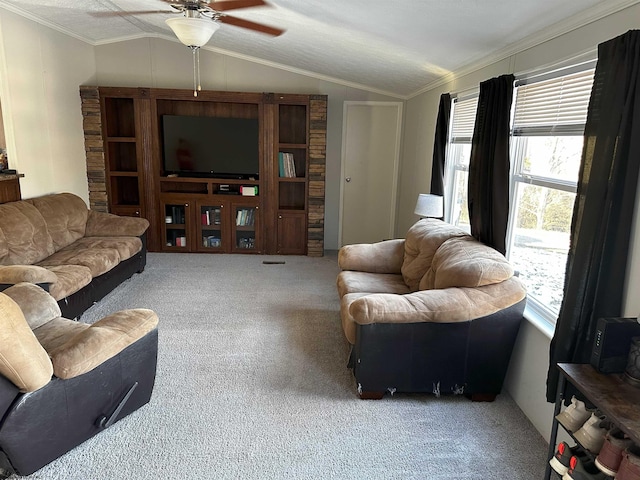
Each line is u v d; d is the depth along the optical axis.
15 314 1.69
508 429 2.38
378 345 2.49
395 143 6.10
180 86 5.78
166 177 5.66
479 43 2.89
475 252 2.76
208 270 5.11
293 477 2.00
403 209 5.98
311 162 5.66
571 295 1.92
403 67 4.21
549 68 2.42
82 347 1.99
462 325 2.46
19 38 4.18
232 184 5.81
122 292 4.29
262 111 5.52
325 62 4.88
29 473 1.94
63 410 1.97
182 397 2.58
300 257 5.84
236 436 2.26
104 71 5.68
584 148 1.92
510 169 2.94
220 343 3.27
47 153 4.68
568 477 1.68
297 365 2.98
